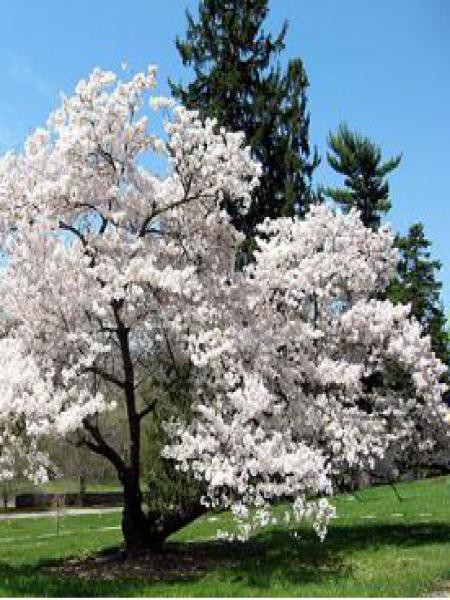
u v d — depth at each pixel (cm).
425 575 1192
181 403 1519
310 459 1345
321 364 1580
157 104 1518
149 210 1564
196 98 2809
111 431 1928
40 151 1541
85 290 1438
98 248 1498
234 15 2812
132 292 1408
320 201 2812
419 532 1759
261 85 2780
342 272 1700
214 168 1501
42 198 1490
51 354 1425
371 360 1688
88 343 1451
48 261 1438
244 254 2372
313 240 1697
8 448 1366
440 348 4466
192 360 1426
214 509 1561
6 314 1524
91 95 1498
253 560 1492
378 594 1091
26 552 1841
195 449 1379
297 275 1636
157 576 1381
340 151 4225
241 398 1380
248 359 1504
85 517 2891
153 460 1617
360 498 2722
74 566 1544
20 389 1322
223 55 2802
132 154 1555
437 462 1822
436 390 1717
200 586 1231
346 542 1650
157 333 1554
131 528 1602
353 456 1505
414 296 4381
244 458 1374
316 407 1550
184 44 2841
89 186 1529
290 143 2720
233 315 1552
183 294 1481
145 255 1521
